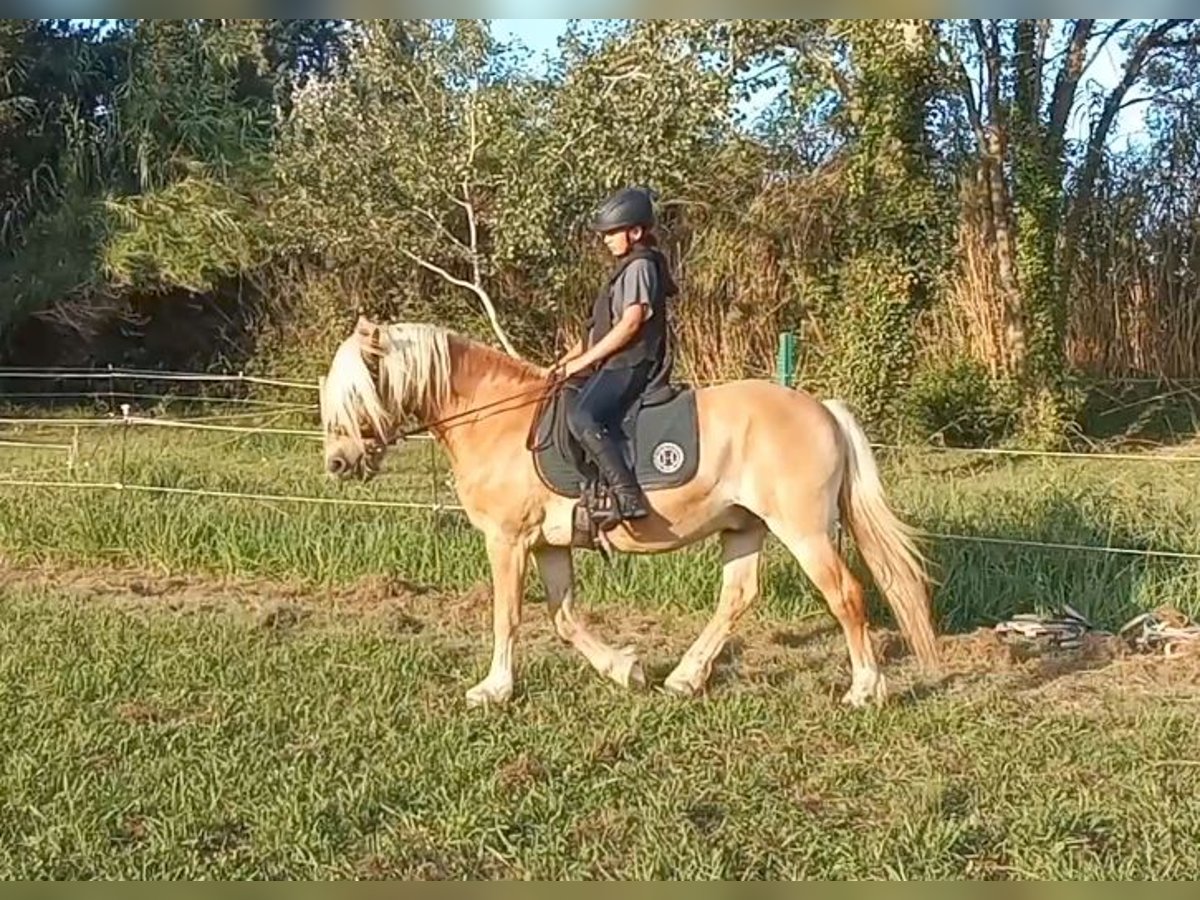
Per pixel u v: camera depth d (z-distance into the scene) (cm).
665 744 580
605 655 664
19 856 461
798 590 835
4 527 979
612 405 618
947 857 469
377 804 509
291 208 1848
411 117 1755
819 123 1892
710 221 1839
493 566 644
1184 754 576
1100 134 1889
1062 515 911
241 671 680
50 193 2186
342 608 848
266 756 555
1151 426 1742
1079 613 823
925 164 1630
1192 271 1875
